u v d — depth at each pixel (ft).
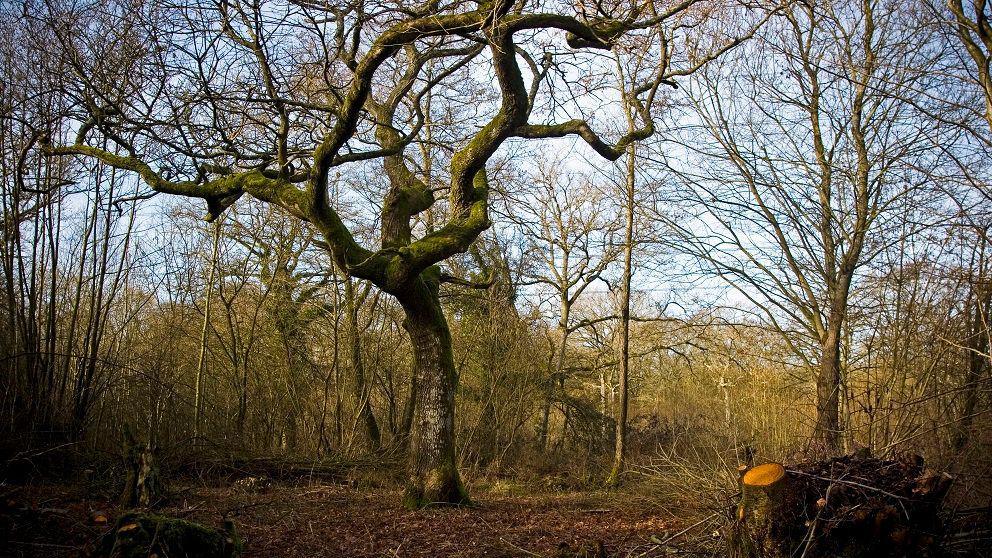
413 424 36.01
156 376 47.98
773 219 45.19
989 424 31.17
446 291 69.87
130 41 32.32
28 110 38.06
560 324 83.10
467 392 65.31
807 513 21.39
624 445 56.70
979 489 29.14
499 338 67.10
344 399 62.69
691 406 70.64
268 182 32.01
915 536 21.11
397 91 39.78
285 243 63.93
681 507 34.06
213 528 20.57
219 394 60.80
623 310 58.49
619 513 36.47
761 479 21.76
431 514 33.55
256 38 28.48
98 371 43.52
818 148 45.24
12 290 37.09
